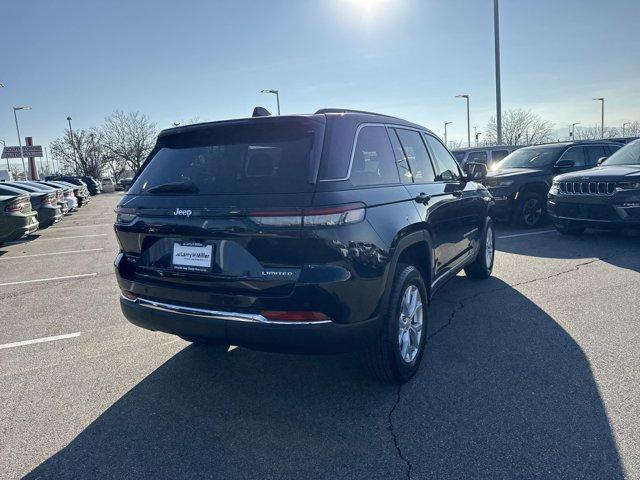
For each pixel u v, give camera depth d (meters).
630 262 6.16
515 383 3.15
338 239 2.51
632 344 3.66
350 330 2.62
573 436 2.54
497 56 17.92
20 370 3.77
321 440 2.64
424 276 3.66
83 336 4.50
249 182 2.66
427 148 4.14
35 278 7.40
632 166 7.43
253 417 2.91
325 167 2.60
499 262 6.62
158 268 2.96
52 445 2.70
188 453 2.58
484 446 2.50
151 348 4.09
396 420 2.79
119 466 2.49
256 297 2.57
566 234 8.47
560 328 4.05
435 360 3.56
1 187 11.57
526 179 9.47
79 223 16.59
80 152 63.78
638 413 2.72
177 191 2.88
